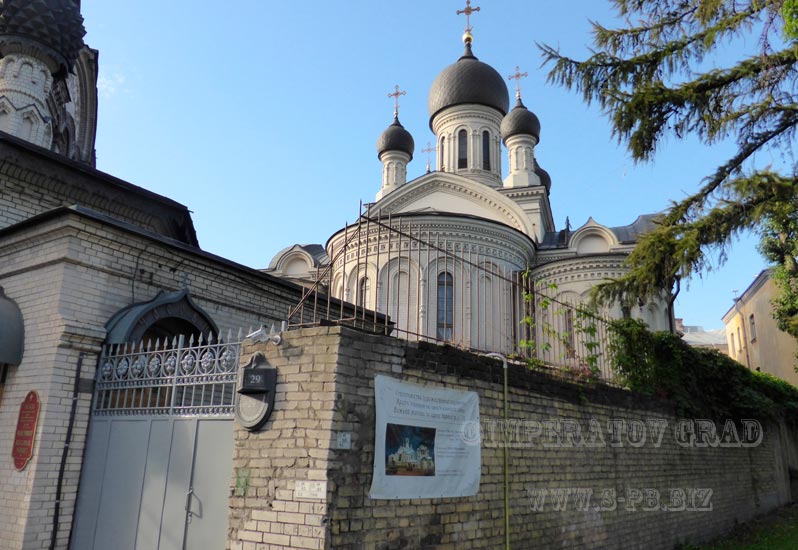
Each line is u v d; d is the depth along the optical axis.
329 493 5.30
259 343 6.21
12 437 8.02
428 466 6.37
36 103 15.28
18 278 8.88
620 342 11.76
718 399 14.33
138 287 9.03
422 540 6.16
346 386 5.65
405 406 6.23
